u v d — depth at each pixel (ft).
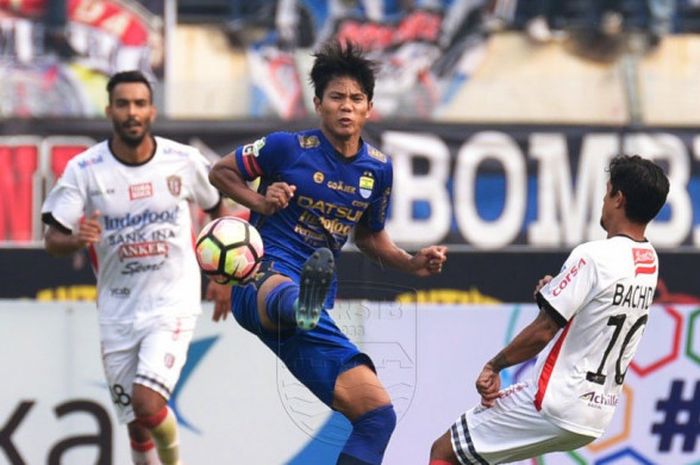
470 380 83.15
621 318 59.26
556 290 58.70
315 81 59.82
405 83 107.45
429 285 87.56
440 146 97.14
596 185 97.71
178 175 72.08
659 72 109.09
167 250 71.87
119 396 73.56
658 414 84.33
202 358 82.38
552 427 60.39
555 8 111.75
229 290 76.43
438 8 110.83
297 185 59.47
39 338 81.92
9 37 106.63
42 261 88.02
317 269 54.03
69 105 105.70
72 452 81.66
